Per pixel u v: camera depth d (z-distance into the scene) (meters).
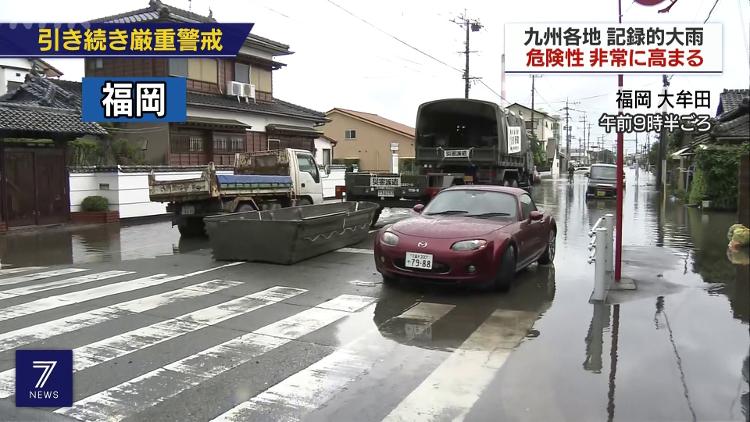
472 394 4.09
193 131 23.59
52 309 6.38
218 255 9.44
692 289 7.18
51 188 15.32
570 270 8.88
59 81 24.38
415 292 7.28
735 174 17.75
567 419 3.68
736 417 3.69
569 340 5.28
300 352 4.99
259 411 3.83
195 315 6.15
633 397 4.00
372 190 14.12
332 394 4.11
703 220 15.68
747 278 7.85
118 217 16.88
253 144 27.03
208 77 25.27
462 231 7.28
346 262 9.34
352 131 47.22
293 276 8.23
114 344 5.17
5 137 14.02
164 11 22.94
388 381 4.34
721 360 4.68
